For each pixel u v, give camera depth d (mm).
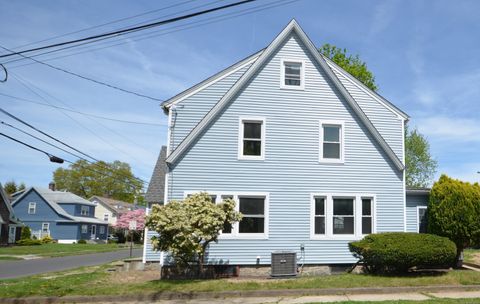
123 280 15008
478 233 16531
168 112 18016
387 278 13945
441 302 10852
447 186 17141
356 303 10797
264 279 14742
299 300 11664
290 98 17484
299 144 17250
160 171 19250
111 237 72062
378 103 18719
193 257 15398
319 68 17859
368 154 17656
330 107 17688
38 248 41219
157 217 14234
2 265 25047
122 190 94062
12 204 59688
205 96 17734
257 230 16609
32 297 11859
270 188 16812
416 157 47625
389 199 17531
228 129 16906
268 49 17438
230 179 16625
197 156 16562
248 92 17250
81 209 64312
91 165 91500
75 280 15016
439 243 14367
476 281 13492
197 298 12195
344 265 16875
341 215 17250
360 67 36312
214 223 14258
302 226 16781
